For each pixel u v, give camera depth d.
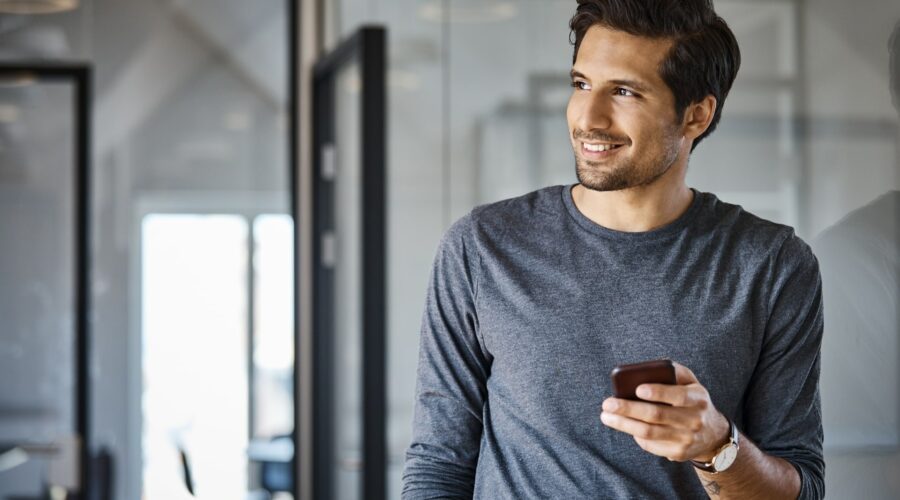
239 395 4.67
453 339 1.63
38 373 4.54
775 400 1.54
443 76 2.97
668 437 1.30
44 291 4.54
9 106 4.53
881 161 1.61
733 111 1.96
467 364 1.62
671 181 1.53
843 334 1.75
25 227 4.53
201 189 4.62
